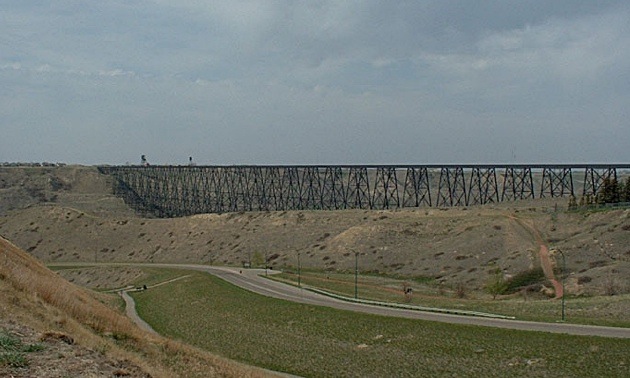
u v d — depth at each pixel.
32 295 27.41
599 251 74.81
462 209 118.88
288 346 49.94
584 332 42.19
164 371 24.56
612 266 68.31
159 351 30.03
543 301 59.12
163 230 153.00
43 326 22.66
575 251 77.50
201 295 78.56
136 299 86.88
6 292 25.66
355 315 56.22
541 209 107.25
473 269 84.31
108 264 134.00
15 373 17.28
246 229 138.00
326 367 43.25
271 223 136.88
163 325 64.69
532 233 91.31
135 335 30.92
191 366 28.81
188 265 121.88
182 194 198.50
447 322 49.53
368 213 127.88
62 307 29.36
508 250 86.56
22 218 169.75
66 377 17.70
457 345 43.44
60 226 161.75
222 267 114.00
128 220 162.38
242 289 78.25
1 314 22.67
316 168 156.00
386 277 93.25
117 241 152.88
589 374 35.34
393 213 123.94
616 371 35.03
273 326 57.56
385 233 111.44
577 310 51.00
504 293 70.75
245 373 31.11
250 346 51.38
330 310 59.62
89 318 30.31
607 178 101.75
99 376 18.48
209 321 63.62
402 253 101.88
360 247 109.25
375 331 50.31
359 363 43.22
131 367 20.72
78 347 21.25
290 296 71.06
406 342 46.16
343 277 93.25
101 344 23.19
